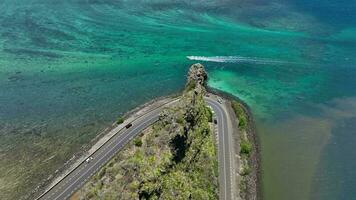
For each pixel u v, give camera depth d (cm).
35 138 18300
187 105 15125
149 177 11781
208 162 15050
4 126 19100
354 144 18588
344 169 17000
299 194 15625
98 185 11825
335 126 19838
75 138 18262
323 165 17200
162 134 13612
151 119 19225
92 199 11306
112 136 17950
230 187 15162
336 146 18425
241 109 19888
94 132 18662
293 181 16250
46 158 16975
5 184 15625
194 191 13262
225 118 19138
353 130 19538
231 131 18212
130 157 13150
